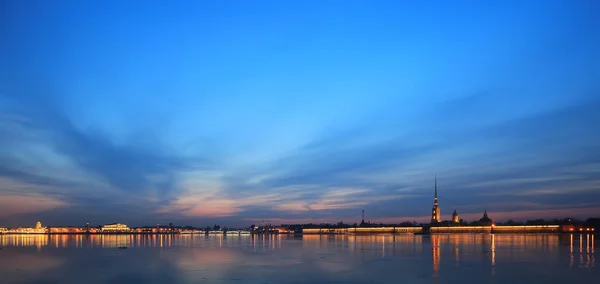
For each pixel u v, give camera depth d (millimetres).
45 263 121000
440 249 170625
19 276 95250
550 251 155125
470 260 122438
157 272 99562
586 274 92750
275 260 125688
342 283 83125
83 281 88062
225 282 84875
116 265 114312
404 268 104250
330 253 152375
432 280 86125
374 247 189500
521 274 93125
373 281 85375
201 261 123375
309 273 96312
